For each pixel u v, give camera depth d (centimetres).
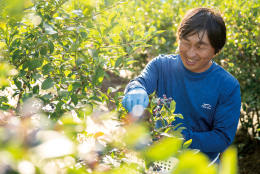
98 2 88
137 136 23
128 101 91
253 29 277
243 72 298
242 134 339
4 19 68
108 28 87
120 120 75
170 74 135
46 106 80
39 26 83
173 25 361
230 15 290
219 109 124
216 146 118
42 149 15
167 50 368
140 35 103
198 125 131
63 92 76
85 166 45
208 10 112
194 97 128
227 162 15
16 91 85
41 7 87
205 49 111
